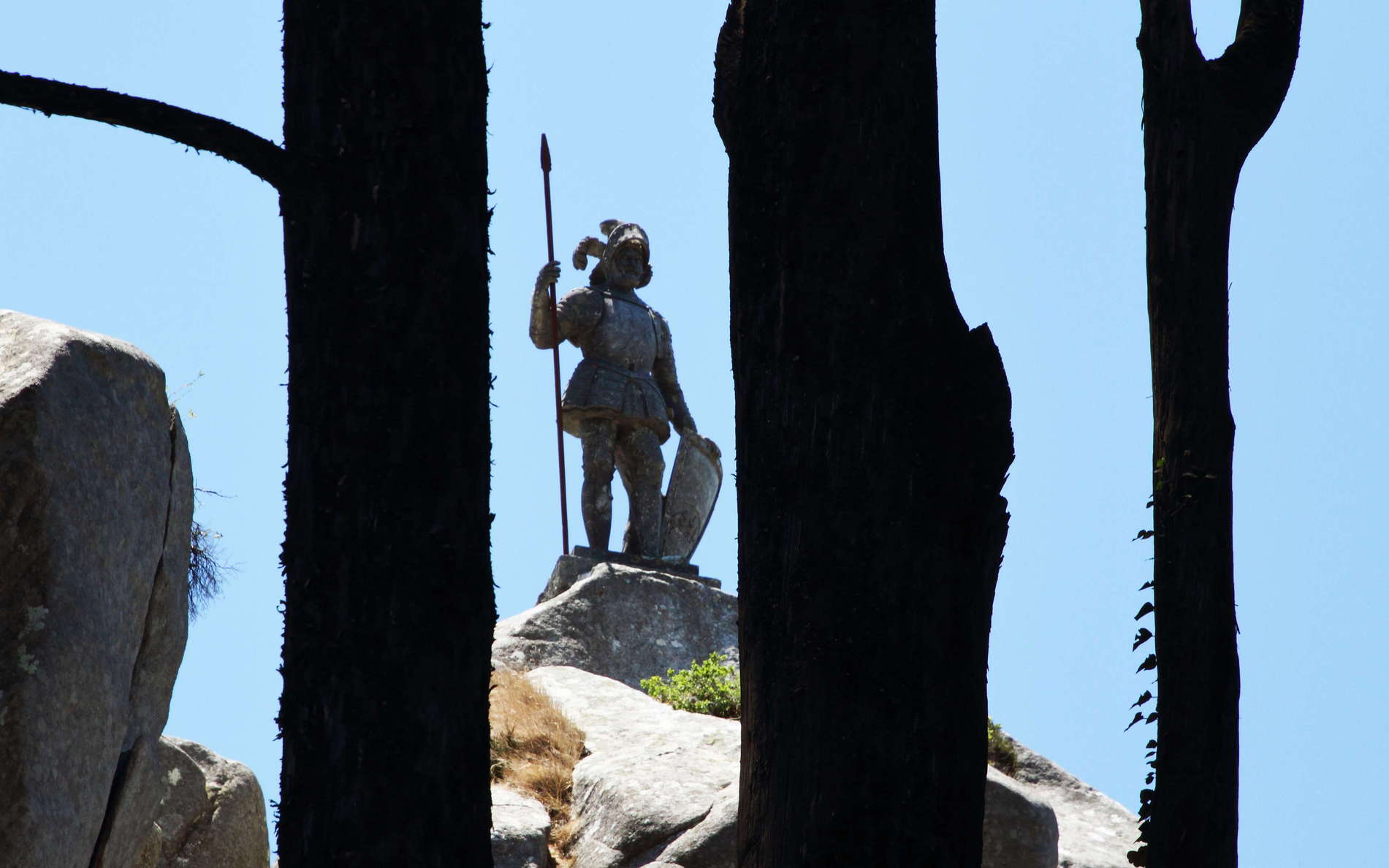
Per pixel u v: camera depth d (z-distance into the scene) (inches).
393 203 697.0
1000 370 778.2
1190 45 1034.1
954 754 733.3
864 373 764.6
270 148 701.3
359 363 681.0
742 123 823.7
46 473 893.2
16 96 660.1
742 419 795.4
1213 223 1015.6
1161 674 957.2
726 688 2073.1
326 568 667.4
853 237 781.9
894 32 812.6
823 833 719.1
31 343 945.5
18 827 840.9
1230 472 986.1
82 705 904.3
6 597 877.2
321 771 651.5
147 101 684.7
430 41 719.1
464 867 650.8
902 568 743.1
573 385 2529.5
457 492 681.6
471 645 675.4
